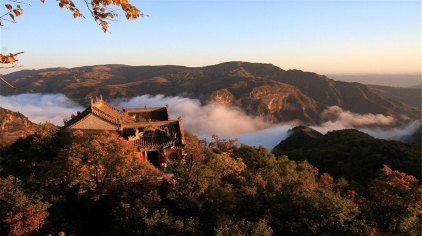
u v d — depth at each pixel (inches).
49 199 1267.2
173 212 1273.4
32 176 1360.7
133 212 1189.1
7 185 1168.2
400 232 1207.6
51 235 1067.3
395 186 1268.5
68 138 1644.9
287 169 1825.8
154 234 1075.3
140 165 1425.9
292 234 1110.4
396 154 3435.0
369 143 3971.5
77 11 387.9
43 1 370.3
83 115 2150.6
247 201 1296.8
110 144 1393.9
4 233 1050.7
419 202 1228.5
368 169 3159.5
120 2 385.7
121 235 1163.3
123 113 2704.2
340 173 3356.3
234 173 1582.2
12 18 337.1
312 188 1467.8
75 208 1336.1
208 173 1321.4
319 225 1082.7
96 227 1269.7
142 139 1875.0
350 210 1117.7
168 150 1833.2
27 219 1050.1
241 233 954.7
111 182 1366.9
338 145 4298.7
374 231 1063.0
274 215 1245.1
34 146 1579.7
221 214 1194.6
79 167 1314.0
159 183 1445.6
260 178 1499.8
